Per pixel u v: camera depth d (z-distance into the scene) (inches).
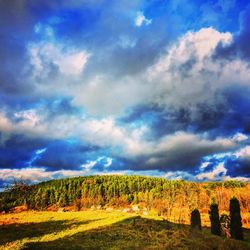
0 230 1844.2
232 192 5467.5
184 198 4909.0
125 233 1631.4
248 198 4953.3
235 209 1803.6
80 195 7007.9
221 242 1481.3
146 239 1499.8
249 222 3267.7
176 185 6904.5
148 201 5270.7
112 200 6510.8
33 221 2304.4
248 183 7116.1
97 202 6117.1
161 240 1470.2
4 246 1344.7
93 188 7121.1
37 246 1310.3
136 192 7096.5
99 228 1812.3
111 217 2402.8
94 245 1352.1
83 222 2190.0
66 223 2151.8
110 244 1382.9
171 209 4397.1
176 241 1430.9
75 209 5541.3
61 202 5974.4
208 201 4874.5
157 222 2064.5
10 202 4288.9
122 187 7288.4
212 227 1886.1
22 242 1430.9
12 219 2458.2
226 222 1989.4
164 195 5580.7
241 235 1752.0
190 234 1638.8
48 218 2495.1
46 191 6186.0
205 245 1380.4
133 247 1317.7
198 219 2046.0
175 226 1964.8
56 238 1537.9
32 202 4906.5
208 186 7086.6
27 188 4527.6
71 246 1314.0
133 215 2559.1
